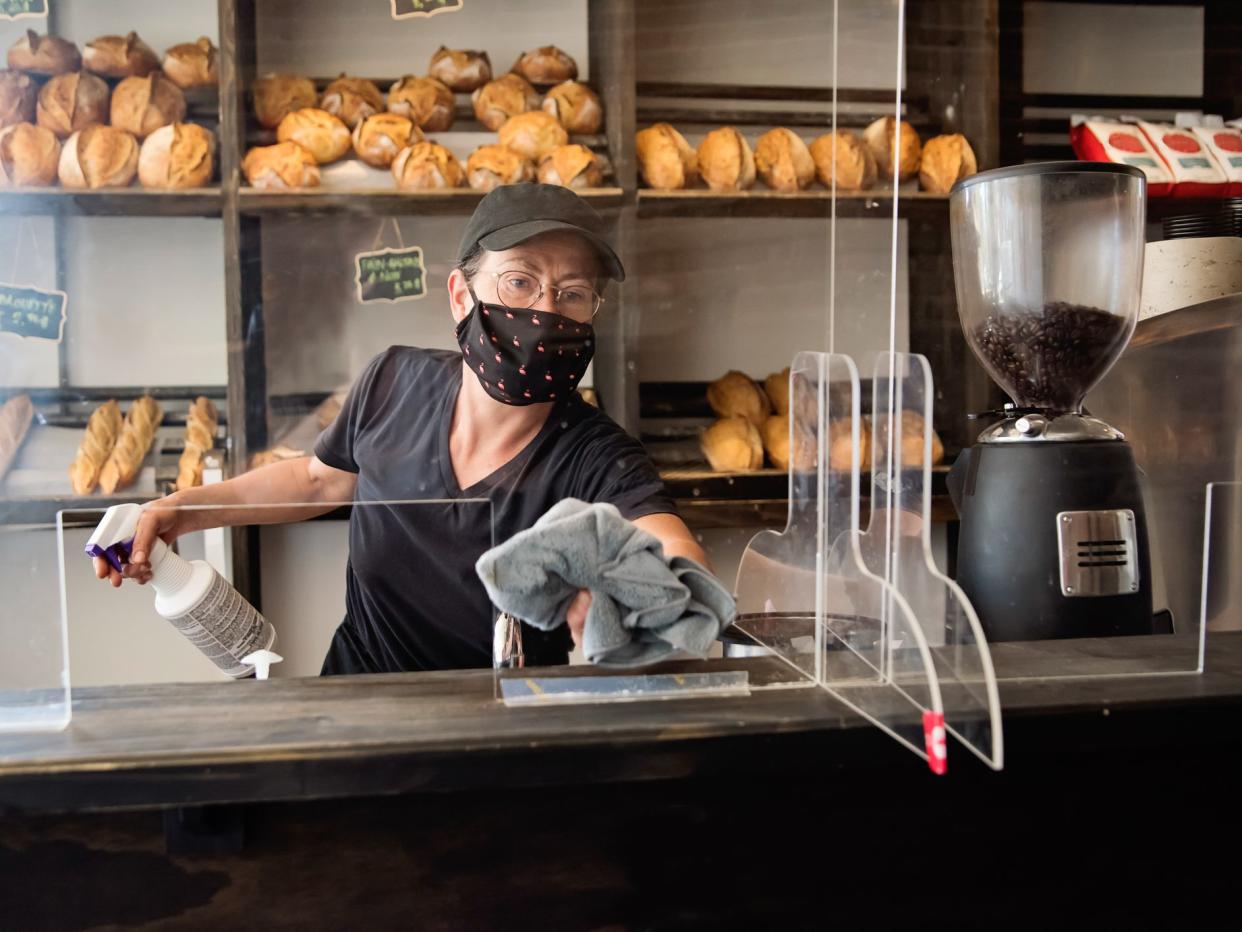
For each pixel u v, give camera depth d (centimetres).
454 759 79
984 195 109
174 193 207
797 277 229
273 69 217
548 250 127
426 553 94
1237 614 101
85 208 206
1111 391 152
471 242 131
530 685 90
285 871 85
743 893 91
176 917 84
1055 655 100
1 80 205
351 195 207
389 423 138
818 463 93
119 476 205
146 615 94
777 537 104
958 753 86
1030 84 254
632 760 81
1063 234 108
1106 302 110
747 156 218
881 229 98
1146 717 87
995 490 109
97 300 226
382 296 217
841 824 92
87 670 93
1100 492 107
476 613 96
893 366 88
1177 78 258
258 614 97
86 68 214
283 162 205
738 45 228
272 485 141
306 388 216
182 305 229
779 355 231
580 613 90
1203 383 149
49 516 198
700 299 226
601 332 218
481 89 219
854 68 106
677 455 221
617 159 215
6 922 83
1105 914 97
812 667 96
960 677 79
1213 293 160
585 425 129
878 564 90
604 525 89
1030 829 95
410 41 221
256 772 77
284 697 91
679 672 95
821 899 93
